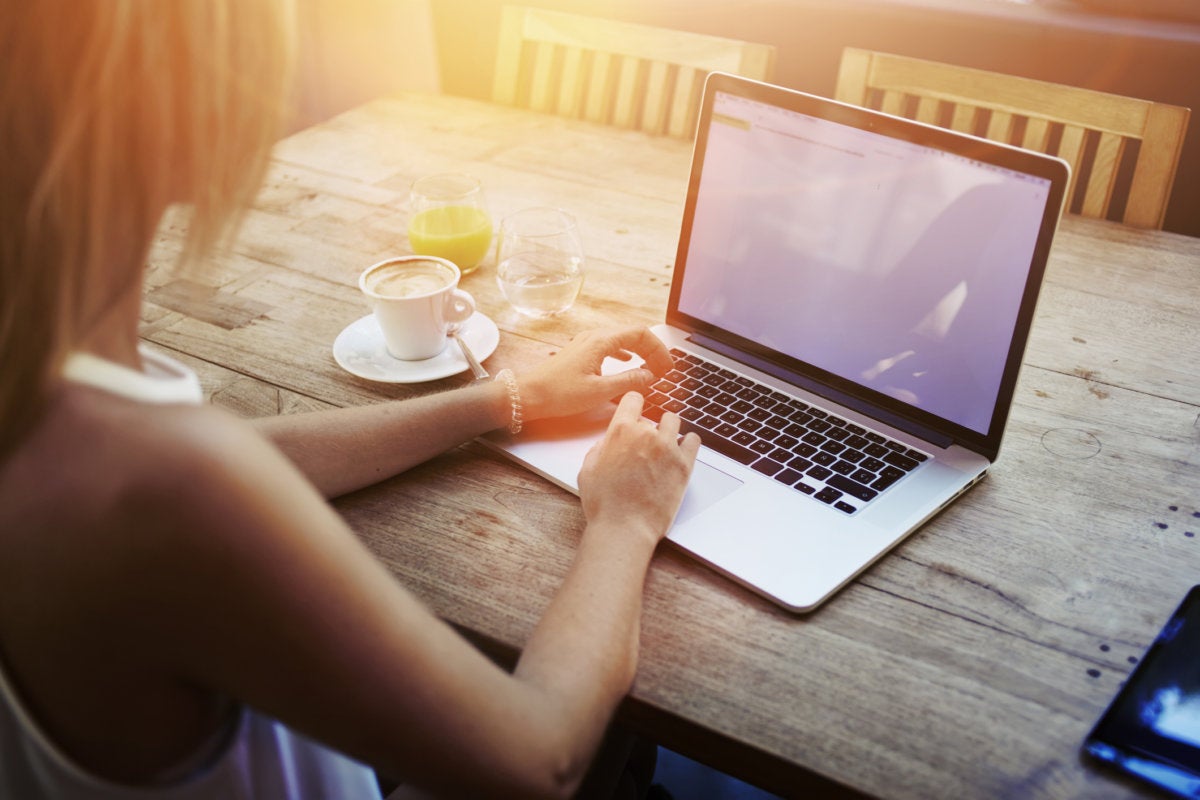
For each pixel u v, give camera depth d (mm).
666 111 1867
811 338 1066
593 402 997
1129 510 899
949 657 752
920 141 947
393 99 1881
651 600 805
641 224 1442
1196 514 893
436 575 833
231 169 528
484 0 2887
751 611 793
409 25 3783
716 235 1127
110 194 471
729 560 826
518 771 582
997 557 848
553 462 949
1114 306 1237
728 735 690
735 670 741
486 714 575
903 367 999
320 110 3803
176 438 478
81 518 471
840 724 698
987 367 935
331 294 1259
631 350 1058
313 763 697
